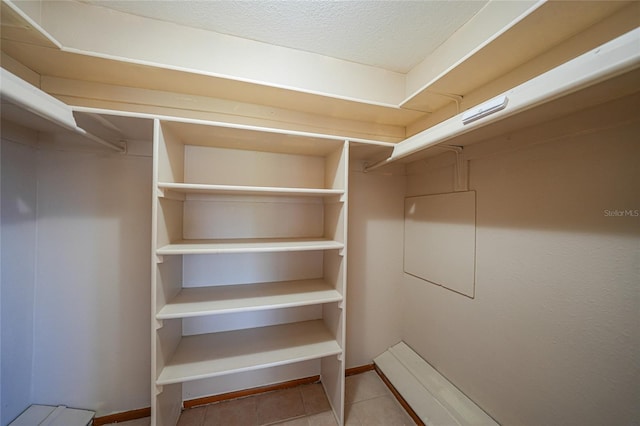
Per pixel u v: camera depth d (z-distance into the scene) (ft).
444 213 5.17
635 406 2.60
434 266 5.43
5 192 3.66
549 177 3.35
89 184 4.40
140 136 4.33
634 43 1.69
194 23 4.30
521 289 3.70
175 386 4.51
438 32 4.46
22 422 4.00
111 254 4.53
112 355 4.59
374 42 4.74
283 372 5.59
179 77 3.91
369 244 6.22
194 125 3.71
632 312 2.61
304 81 5.03
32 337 4.21
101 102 4.11
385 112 5.26
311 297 4.52
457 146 4.55
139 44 4.16
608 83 2.12
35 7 3.66
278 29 4.42
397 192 6.43
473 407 4.40
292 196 5.38
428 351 5.62
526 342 3.63
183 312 3.75
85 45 3.92
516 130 3.63
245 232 5.18
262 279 5.33
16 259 3.86
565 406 3.17
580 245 3.03
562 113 2.93
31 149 4.03
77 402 4.46
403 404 5.06
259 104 4.90
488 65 3.61
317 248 4.35
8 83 2.26
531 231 3.57
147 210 4.65
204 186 3.67
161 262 3.70
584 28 2.85
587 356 2.97
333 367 4.98
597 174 2.88
